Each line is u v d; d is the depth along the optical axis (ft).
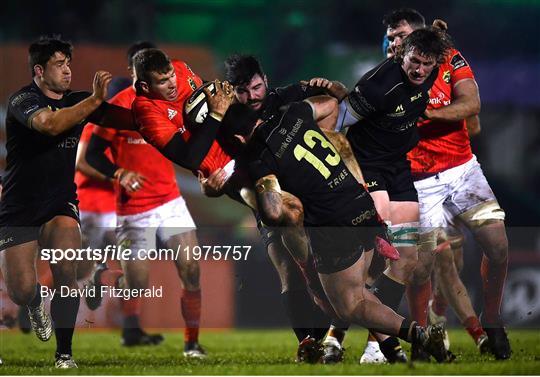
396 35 83.97
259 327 88.63
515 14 208.44
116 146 93.04
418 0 204.85
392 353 76.07
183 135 81.20
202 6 200.13
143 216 91.97
